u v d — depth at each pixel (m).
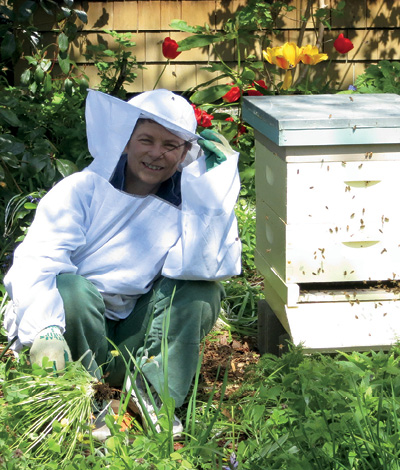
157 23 6.16
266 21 5.83
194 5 6.16
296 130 2.64
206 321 2.59
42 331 2.33
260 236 3.22
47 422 2.23
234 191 2.57
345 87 6.40
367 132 2.66
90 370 2.47
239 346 3.36
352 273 2.81
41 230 2.48
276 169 2.86
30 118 4.89
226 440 2.44
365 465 2.10
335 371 2.48
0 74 5.96
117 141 2.50
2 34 4.82
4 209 4.19
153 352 2.60
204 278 2.53
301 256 2.78
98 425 2.39
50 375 2.23
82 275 2.61
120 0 6.09
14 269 2.44
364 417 2.17
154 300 2.59
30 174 4.21
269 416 2.50
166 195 2.72
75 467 1.99
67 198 2.51
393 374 2.53
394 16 6.34
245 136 5.44
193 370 2.59
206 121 4.79
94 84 6.21
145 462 2.05
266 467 2.11
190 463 2.11
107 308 2.66
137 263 2.60
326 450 2.10
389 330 2.81
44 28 5.98
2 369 2.60
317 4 6.26
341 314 2.83
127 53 5.57
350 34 6.34
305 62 4.81
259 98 3.26
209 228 2.50
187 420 2.41
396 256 2.82
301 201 2.74
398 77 6.02
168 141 2.52
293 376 2.51
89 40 6.14
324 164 2.71
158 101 2.52
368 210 2.76
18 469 1.94
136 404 2.54
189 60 6.26
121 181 2.64
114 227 2.58
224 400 2.77
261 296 3.76
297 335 2.79
